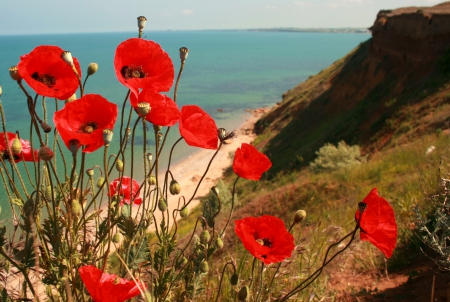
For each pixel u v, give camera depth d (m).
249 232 1.91
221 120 60.53
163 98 1.62
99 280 1.42
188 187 31.33
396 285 4.21
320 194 10.46
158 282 1.80
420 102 19.73
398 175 10.00
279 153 33.31
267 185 20.38
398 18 28.81
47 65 1.55
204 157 38.56
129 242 1.72
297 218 1.90
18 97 64.75
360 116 25.52
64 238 1.60
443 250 3.09
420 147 12.54
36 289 1.66
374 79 30.52
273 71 123.94
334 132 26.41
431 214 5.14
